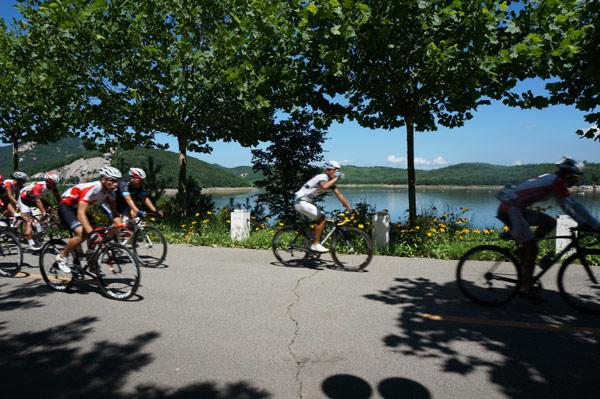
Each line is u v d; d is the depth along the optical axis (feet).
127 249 15.79
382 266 21.95
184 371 9.93
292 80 29.99
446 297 16.24
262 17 28.32
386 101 29.17
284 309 14.67
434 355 10.84
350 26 24.71
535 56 24.11
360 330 12.65
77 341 11.82
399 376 9.66
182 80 31.48
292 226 22.54
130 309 14.74
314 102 31.76
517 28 23.59
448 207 36.81
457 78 25.05
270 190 42.73
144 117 35.01
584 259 14.40
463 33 24.82
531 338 12.02
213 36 33.32
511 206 14.47
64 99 33.78
